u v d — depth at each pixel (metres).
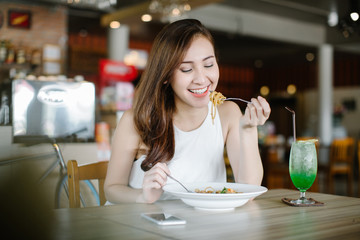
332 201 1.26
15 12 5.76
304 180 1.21
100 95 6.55
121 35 7.21
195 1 5.02
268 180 5.26
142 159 1.58
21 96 2.93
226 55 10.32
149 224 0.93
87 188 2.23
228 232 0.86
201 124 1.64
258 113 1.31
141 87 1.55
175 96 1.59
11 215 0.48
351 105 10.20
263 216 1.03
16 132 2.85
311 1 6.33
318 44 8.78
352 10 6.06
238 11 7.62
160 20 5.99
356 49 9.06
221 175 1.68
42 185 0.50
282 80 11.51
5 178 0.48
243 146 1.42
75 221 0.96
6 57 5.46
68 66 6.93
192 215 1.04
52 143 2.71
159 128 1.55
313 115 10.99
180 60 1.42
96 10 5.98
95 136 3.27
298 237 0.81
